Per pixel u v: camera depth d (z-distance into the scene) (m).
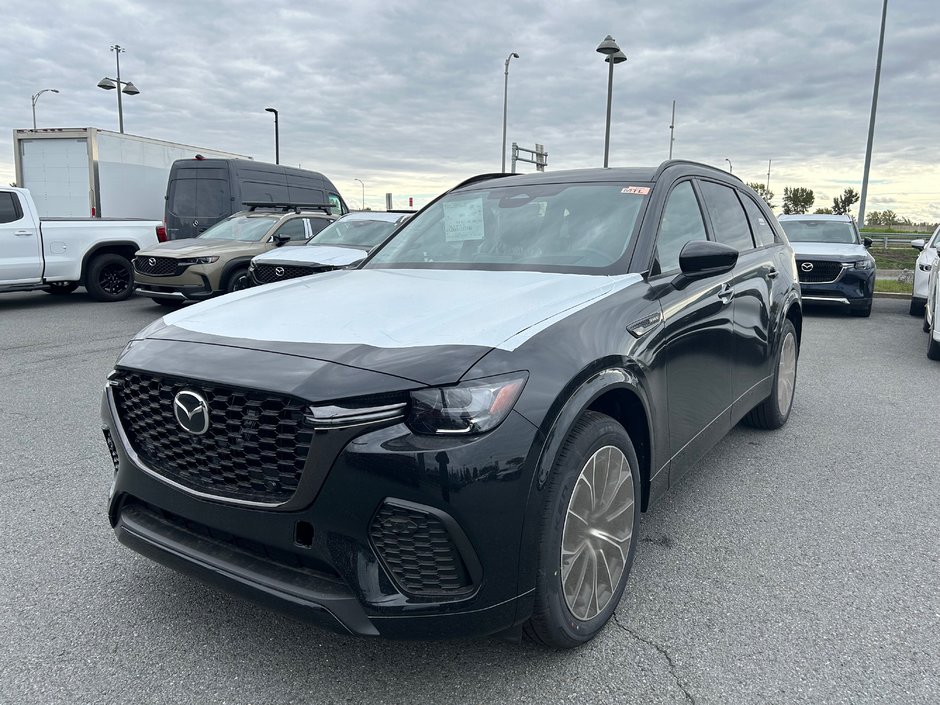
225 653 2.60
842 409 5.96
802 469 4.52
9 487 4.14
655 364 2.91
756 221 4.89
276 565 2.29
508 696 2.37
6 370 7.23
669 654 2.59
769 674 2.48
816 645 2.65
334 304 2.79
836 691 2.39
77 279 12.49
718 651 2.61
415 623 2.14
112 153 17.19
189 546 2.42
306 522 2.16
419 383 2.12
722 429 3.90
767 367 4.70
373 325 2.47
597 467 2.55
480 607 2.18
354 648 2.63
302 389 2.12
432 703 2.34
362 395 2.10
